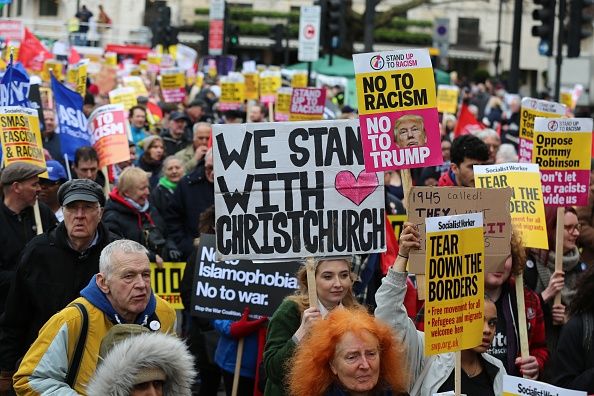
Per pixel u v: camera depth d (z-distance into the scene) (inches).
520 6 1652.3
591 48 2640.3
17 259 504.7
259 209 392.2
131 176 588.7
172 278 593.0
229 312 486.6
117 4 3403.1
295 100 865.5
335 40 1396.4
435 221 344.8
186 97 1519.4
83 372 355.3
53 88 697.0
